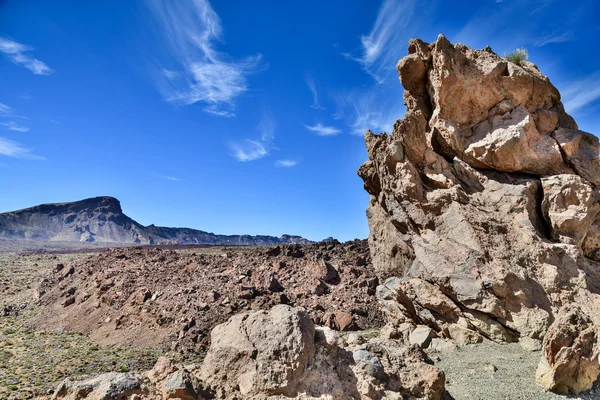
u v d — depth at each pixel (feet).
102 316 153.89
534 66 88.17
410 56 90.17
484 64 82.17
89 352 122.93
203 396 27.32
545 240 71.31
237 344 30.17
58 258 321.73
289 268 185.26
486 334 69.10
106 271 185.47
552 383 46.96
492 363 58.75
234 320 32.35
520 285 66.18
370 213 106.01
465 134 82.53
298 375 27.99
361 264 197.47
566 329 47.85
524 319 64.34
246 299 153.48
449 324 74.54
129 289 165.58
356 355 31.48
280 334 29.50
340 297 162.40
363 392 28.50
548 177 75.15
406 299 83.25
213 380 29.27
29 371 102.94
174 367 31.76
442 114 84.28
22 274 240.32
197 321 139.03
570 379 46.60
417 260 83.82
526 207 73.10
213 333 32.65
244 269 181.68
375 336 113.29
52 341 134.72
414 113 85.87
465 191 80.33
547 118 79.97
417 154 84.58
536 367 54.70
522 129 75.97
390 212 87.15
